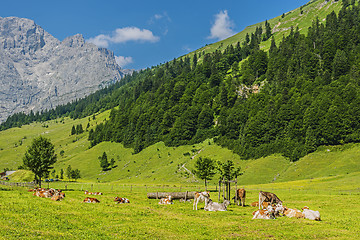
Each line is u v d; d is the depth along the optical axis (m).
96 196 53.69
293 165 137.00
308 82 187.75
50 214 28.97
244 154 162.75
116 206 39.47
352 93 152.25
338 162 124.56
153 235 23.39
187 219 31.30
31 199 39.06
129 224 27.25
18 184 77.69
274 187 92.06
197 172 66.12
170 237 23.08
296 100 172.12
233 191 79.00
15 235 19.77
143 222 28.56
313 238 23.80
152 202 49.00
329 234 25.06
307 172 125.69
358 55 193.50
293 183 102.12
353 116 138.38
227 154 172.50
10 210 28.75
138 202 47.56
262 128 166.88
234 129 189.38
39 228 22.83
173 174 164.00
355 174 100.69
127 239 21.70
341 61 189.62
